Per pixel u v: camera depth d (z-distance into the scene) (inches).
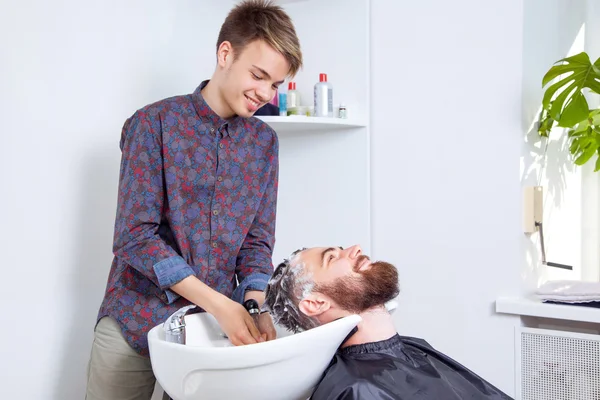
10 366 63.3
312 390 47.1
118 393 58.4
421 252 85.2
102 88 72.7
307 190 92.8
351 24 88.5
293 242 94.2
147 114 56.4
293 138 93.6
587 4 109.3
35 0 64.9
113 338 57.1
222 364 40.9
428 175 84.5
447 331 83.1
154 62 79.7
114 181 74.9
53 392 68.1
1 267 62.1
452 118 82.7
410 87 85.7
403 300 86.3
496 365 79.4
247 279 59.4
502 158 79.4
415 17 85.0
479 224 81.0
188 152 57.6
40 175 65.9
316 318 49.7
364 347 49.0
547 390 75.3
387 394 43.3
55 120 67.2
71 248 69.6
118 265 58.4
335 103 90.1
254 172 62.0
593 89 73.8
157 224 55.8
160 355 44.3
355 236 89.3
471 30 81.0
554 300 74.3
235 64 56.8
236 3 94.0
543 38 87.7
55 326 68.0
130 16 76.0
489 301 80.3
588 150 86.2
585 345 72.3
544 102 76.6
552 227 92.4
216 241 59.1
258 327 52.3
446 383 47.0
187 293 52.2
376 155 88.5
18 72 63.3
